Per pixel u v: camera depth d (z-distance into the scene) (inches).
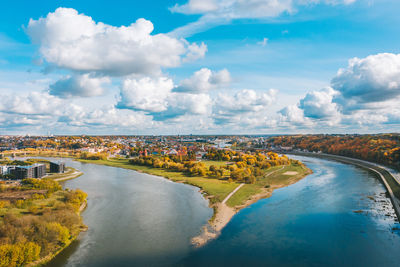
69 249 2704.2
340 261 2485.2
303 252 2655.0
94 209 4136.3
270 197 4840.1
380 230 3191.4
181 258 2536.9
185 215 3811.5
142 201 4635.8
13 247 2193.7
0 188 4830.2
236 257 2556.6
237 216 3759.8
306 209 4040.4
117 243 2851.9
